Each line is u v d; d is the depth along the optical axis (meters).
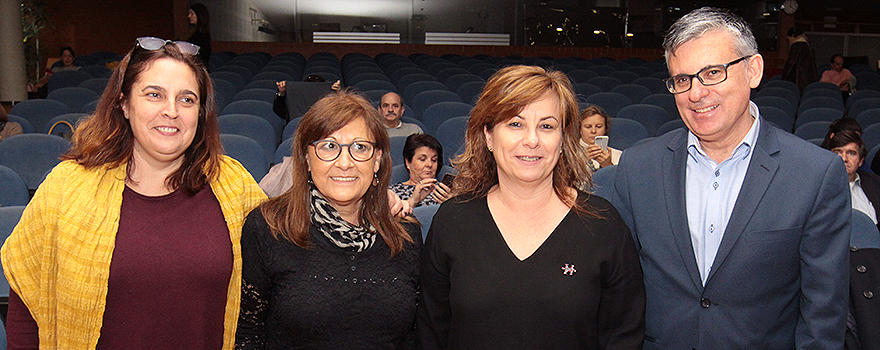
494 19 14.66
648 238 1.64
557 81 1.44
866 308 1.75
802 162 1.49
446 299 1.56
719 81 1.44
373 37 14.41
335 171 1.49
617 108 7.11
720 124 1.47
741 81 1.45
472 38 14.63
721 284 1.52
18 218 2.34
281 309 1.48
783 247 1.48
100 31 14.49
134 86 1.37
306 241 1.50
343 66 11.40
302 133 1.51
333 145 1.48
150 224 1.44
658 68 11.66
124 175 1.44
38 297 1.41
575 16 14.71
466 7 14.60
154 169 1.48
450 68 10.02
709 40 1.45
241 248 1.52
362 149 1.50
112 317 1.40
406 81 8.73
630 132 5.39
